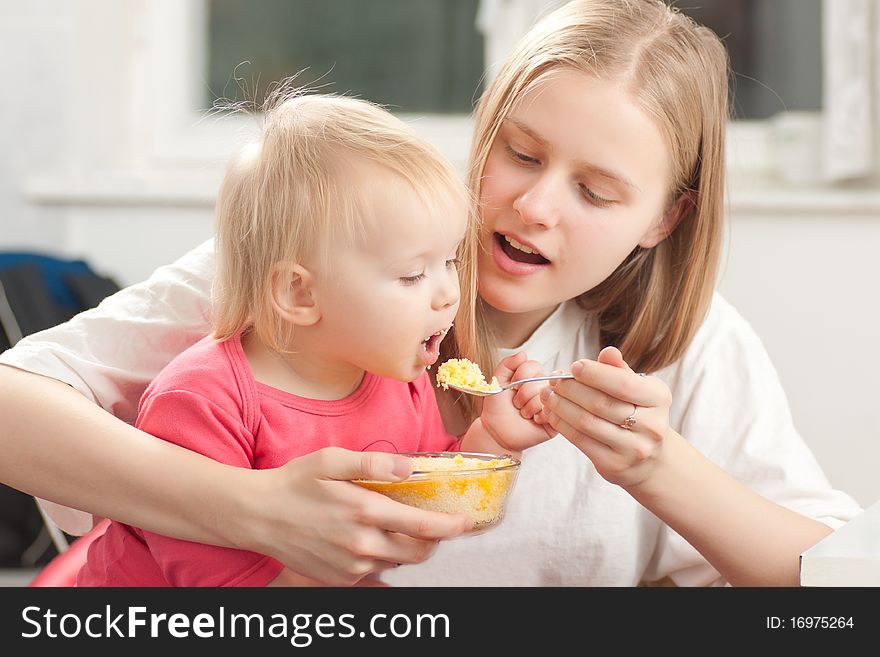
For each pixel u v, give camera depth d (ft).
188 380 4.22
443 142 11.00
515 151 4.67
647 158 4.64
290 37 11.32
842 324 10.09
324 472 3.79
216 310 4.44
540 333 5.40
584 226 4.59
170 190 10.34
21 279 8.80
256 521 3.83
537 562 5.45
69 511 4.83
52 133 10.93
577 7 5.01
